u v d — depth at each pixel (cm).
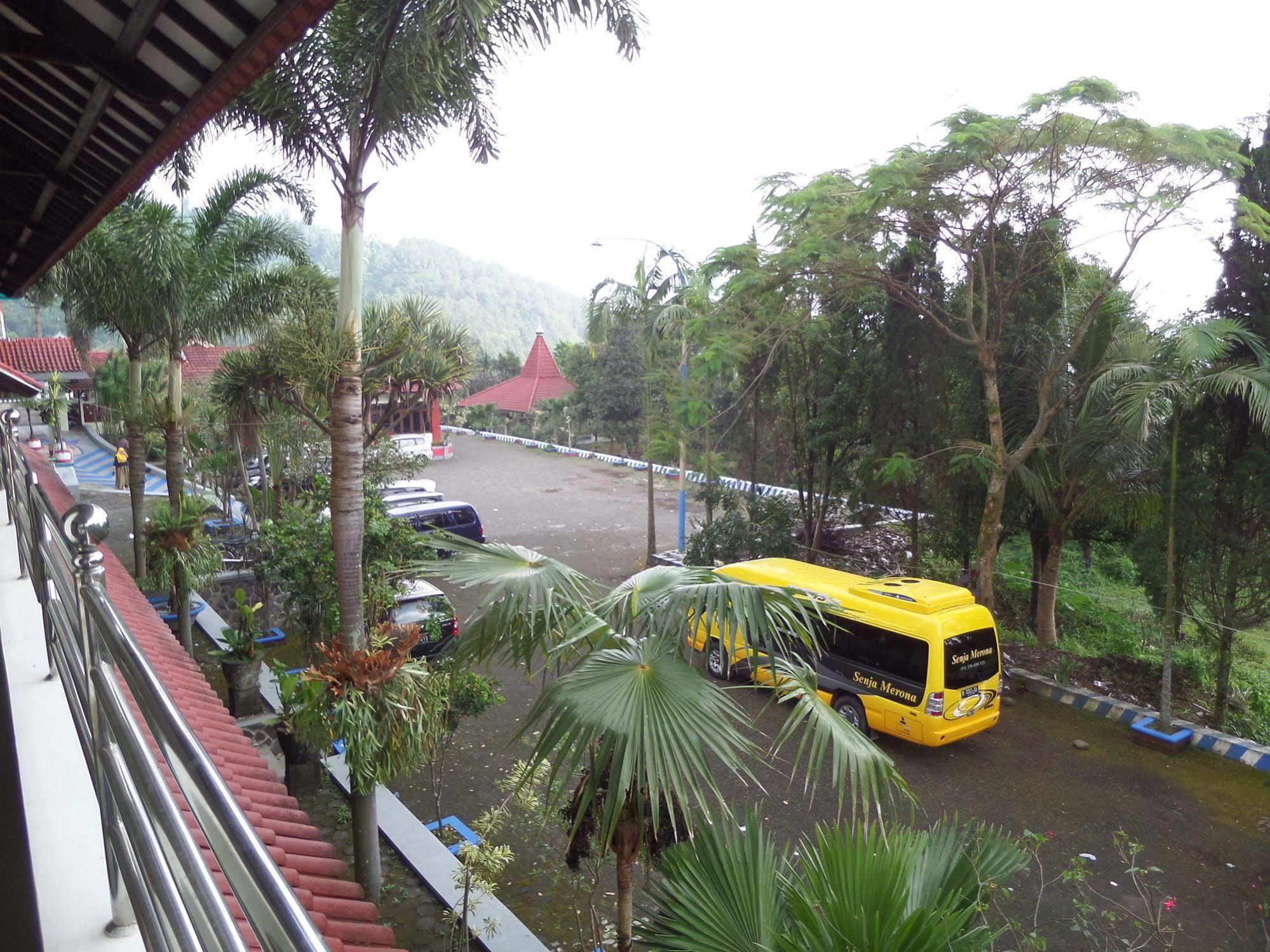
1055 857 1027
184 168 1098
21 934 200
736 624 532
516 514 3020
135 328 1634
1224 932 886
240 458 1830
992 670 1291
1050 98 1333
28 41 328
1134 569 2225
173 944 98
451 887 900
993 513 1645
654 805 459
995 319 1625
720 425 2348
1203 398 1345
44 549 292
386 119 786
